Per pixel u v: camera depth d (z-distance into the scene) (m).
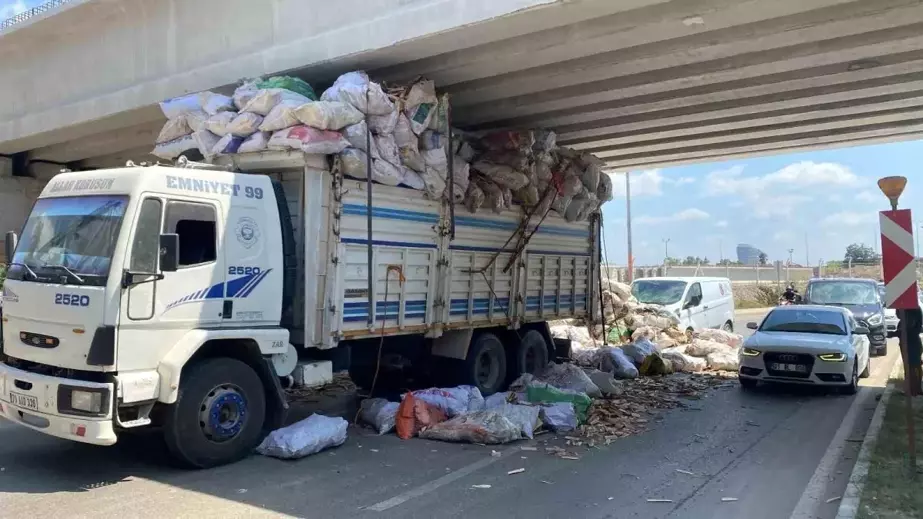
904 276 6.99
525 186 10.62
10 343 6.59
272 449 6.97
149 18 12.55
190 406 6.39
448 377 10.11
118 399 5.91
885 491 5.93
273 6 10.37
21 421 6.32
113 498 5.71
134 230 6.13
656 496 6.11
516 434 7.88
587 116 12.22
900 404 10.08
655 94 11.15
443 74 9.86
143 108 12.80
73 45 14.19
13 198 18.47
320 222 7.49
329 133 7.41
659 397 10.89
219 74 11.27
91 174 6.65
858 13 7.87
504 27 8.27
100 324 5.89
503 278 10.66
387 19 8.90
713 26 8.23
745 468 7.04
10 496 5.72
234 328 6.87
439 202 9.18
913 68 9.70
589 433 8.34
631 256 34.31
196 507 5.53
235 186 7.00
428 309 9.12
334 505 5.67
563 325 18.50
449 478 6.49
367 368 9.71
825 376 11.02
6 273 6.80
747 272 50.31
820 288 18.62
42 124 14.91
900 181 7.05
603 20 8.34
